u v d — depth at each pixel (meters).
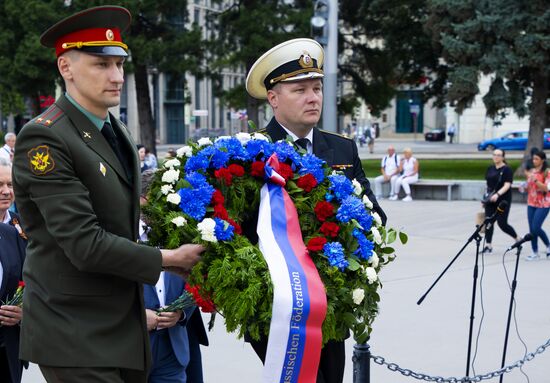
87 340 3.39
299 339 3.66
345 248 3.95
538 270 12.05
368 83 33.22
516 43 24.58
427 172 29.17
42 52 26.12
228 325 3.72
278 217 3.90
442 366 7.36
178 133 60.31
